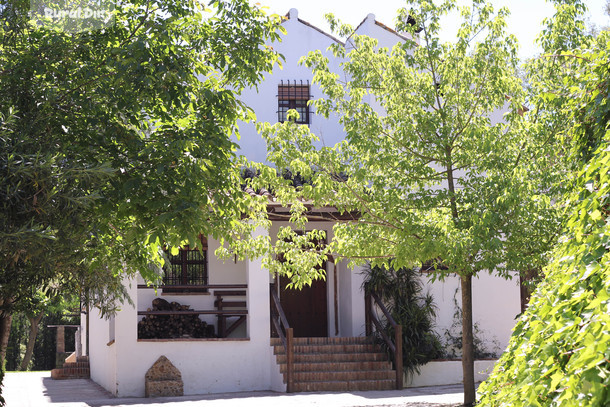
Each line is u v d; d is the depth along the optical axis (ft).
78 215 21.77
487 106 38.17
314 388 49.67
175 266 57.67
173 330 55.31
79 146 25.29
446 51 39.65
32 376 77.61
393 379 51.42
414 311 54.29
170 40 26.91
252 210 40.14
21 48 26.25
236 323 57.57
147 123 29.60
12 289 28.94
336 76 40.16
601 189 11.09
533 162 36.19
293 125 39.17
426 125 37.86
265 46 30.58
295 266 39.68
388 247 38.86
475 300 58.70
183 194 25.61
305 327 60.85
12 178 20.57
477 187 37.47
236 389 51.26
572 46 39.65
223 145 27.27
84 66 25.82
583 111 18.17
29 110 24.89
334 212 55.06
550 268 13.46
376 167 38.75
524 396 9.89
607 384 7.69
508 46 39.27
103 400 47.50
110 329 56.13
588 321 9.11
